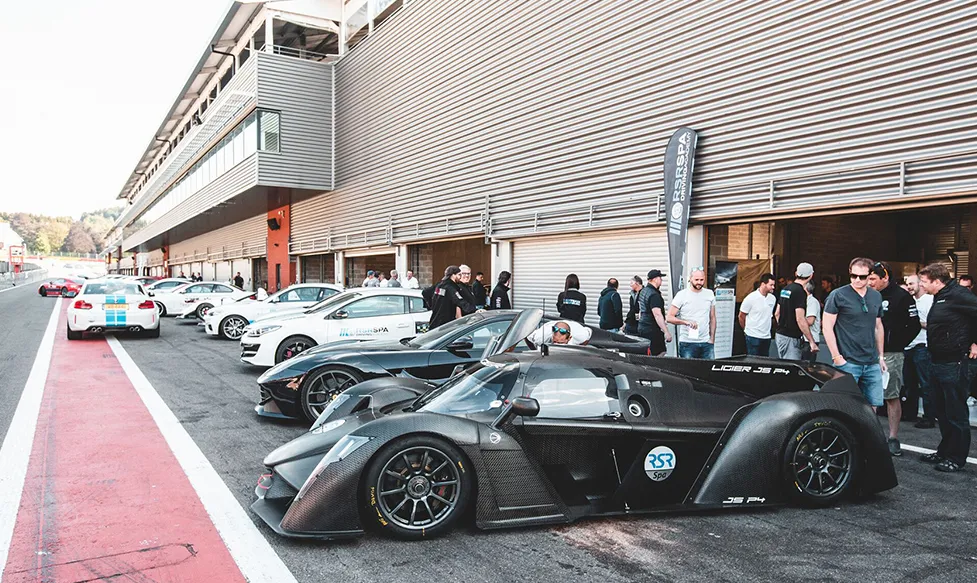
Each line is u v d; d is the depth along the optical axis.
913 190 6.76
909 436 6.06
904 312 5.48
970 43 6.34
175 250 56.31
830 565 3.23
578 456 3.93
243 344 9.48
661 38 9.66
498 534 3.65
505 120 13.01
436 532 3.58
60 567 3.23
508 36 12.89
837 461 4.14
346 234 19.92
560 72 11.61
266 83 19.34
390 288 9.75
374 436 3.56
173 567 3.23
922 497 4.29
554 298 12.08
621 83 10.35
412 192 16.42
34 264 120.81
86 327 13.59
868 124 7.17
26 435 5.82
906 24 6.84
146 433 5.93
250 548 3.46
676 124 9.44
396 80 17.02
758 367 4.55
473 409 3.97
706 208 9.01
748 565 3.24
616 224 10.43
